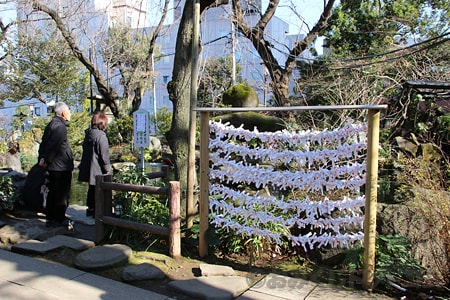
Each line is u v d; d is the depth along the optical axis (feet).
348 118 23.18
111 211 14.75
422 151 20.74
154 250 13.42
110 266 12.07
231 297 10.33
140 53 50.11
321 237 11.67
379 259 11.24
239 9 31.81
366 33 45.42
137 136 20.99
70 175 15.89
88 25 45.09
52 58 54.80
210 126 13.09
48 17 41.70
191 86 14.64
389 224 12.32
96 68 47.52
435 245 11.44
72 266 12.39
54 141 14.97
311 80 34.91
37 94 61.77
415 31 44.68
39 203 17.70
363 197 11.28
